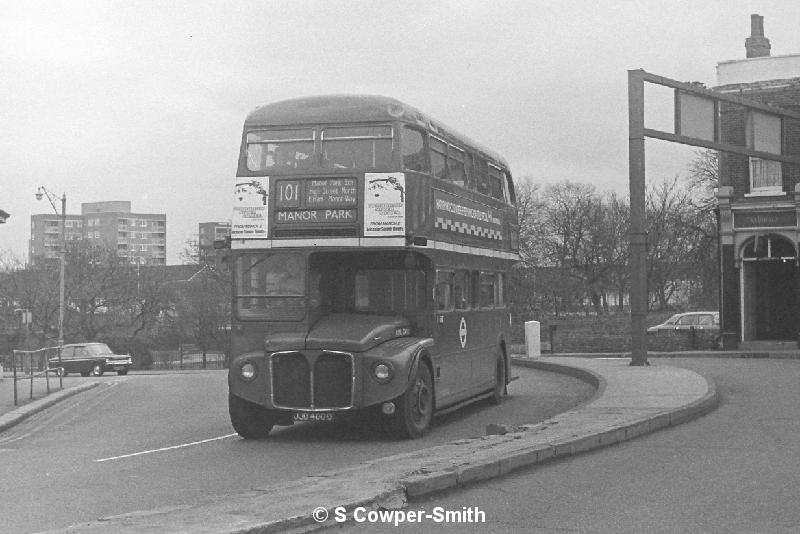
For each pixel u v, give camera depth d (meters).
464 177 18.50
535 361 32.81
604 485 10.64
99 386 33.12
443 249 16.75
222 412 21.00
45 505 9.95
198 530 7.79
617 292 100.62
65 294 80.50
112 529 7.89
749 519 8.87
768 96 39.66
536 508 9.45
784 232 39.44
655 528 8.55
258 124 15.57
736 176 40.38
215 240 15.84
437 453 11.91
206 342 77.25
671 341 42.84
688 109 29.23
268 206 15.30
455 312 17.47
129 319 86.12
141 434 17.19
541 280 84.50
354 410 14.46
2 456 14.65
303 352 14.58
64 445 15.98
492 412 19.17
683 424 16.16
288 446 14.58
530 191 91.81
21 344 76.50
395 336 15.23
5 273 83.75
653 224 82.06
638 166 27.83
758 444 13.67
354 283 15.88
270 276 15.15
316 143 15.34
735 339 40.28
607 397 18.59
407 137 15.48
